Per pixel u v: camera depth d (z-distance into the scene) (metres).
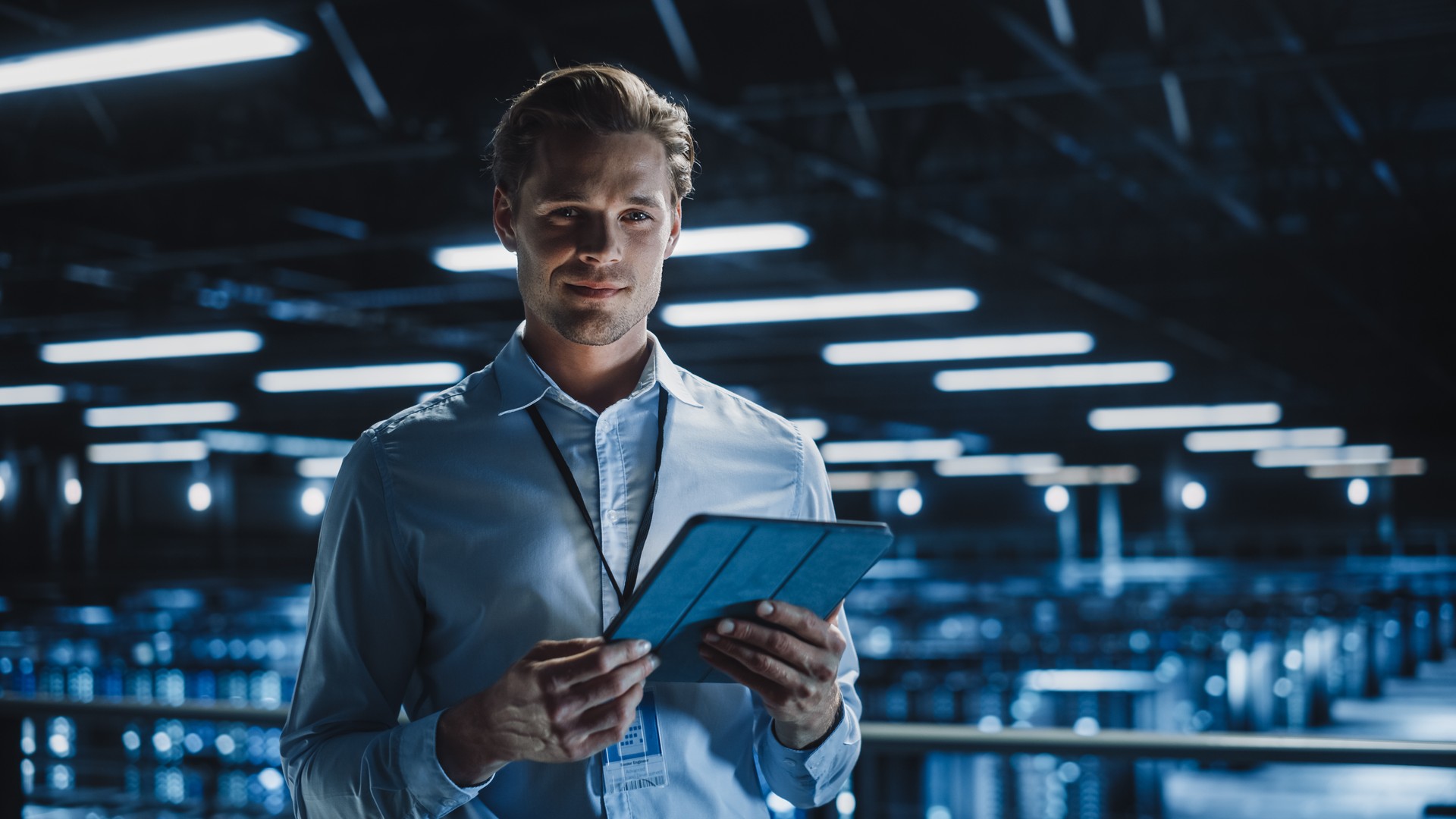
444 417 1.43
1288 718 13.85
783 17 7.34
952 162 10.62
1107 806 7.56
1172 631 13.48
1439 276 13.55
